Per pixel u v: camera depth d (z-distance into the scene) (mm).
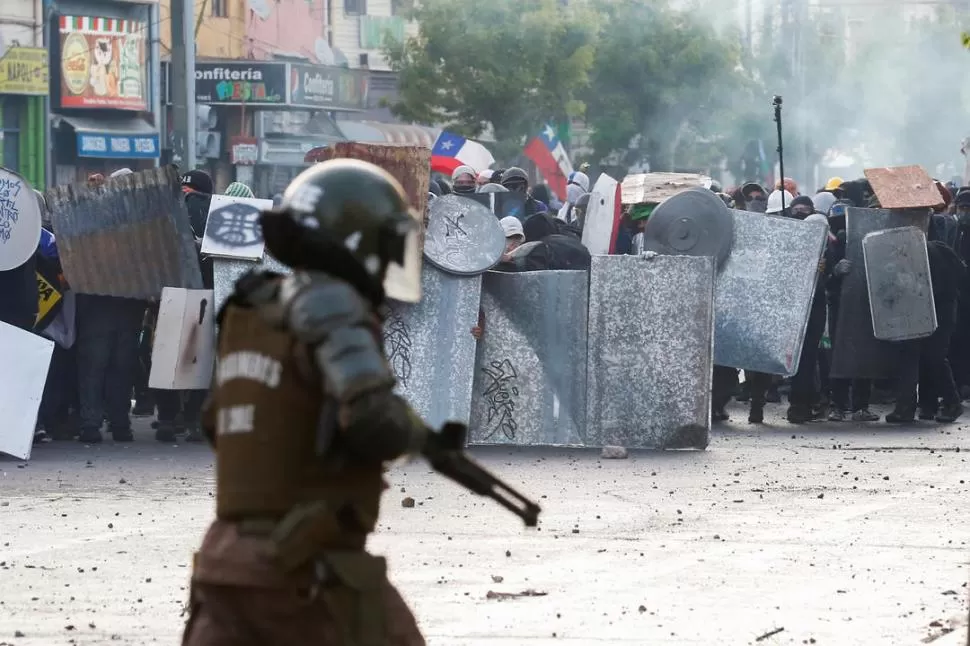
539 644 11945
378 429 5707
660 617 12914
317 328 5777
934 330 28250
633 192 32094
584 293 24922
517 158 77875
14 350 23156
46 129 68688
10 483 20828
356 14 98375
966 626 12422
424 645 6371
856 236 28766
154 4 75375
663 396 24703
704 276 24703
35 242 23734
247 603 5980
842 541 16516
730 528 17297
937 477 21547
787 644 12016
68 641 12133
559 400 24922
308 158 43562
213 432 6285
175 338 24109
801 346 27484
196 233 26484
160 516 18156
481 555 15633
